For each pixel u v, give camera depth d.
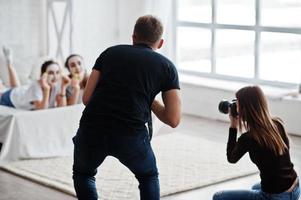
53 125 5.60
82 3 7.78
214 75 7.77
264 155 3.41
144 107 3.31
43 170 5.18
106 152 3.32
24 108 5.74
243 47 7.46
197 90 7.39
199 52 7.93
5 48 6.94
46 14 7.69
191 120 7.20
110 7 8.03
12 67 6.75
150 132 3.44
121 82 3.30
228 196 3.59
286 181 3.42
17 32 7.50
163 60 3.35
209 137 6.36
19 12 7.50
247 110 3.44
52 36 7.70
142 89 3.30
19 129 5.41
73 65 5.87
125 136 3.27
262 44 7.25
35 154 5.50
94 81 3.42
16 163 5.36
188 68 8.09
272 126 3.44
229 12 7.56
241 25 7.41
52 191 4.66
